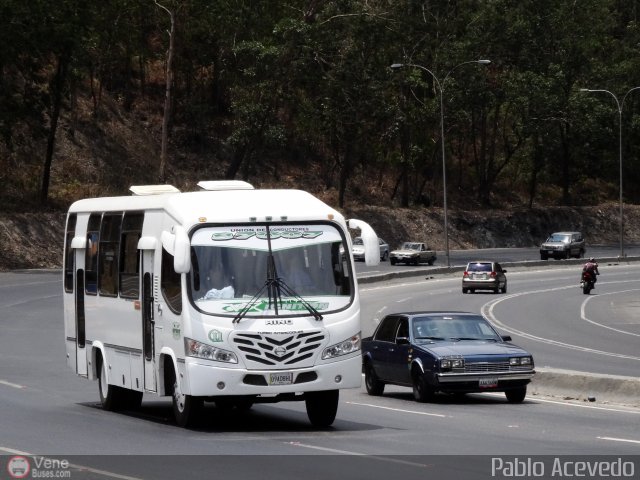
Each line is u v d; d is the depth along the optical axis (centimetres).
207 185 4378
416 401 5256
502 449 3400
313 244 3978
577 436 3775
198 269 3869
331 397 4050
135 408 4722
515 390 5188
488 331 5469
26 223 16850
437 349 5159
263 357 3788
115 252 4588
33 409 4759
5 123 17438
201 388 3769
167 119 18238
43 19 17262
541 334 9744
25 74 19400
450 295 14638
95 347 4816
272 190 4175
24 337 8812
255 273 3894
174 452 3338
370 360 5753
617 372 6575
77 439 3681
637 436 3781
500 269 15188
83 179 19738
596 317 11638
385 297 14250
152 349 4150
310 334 3834
